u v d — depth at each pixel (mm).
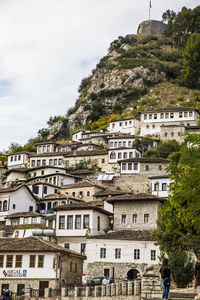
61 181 94188
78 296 38625
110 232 63781
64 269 56000
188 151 36781
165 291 26703
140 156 106625
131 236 61000
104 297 36031
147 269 36469
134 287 33250
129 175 92125
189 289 33500
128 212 66750
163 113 122938
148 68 184875
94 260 61125
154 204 65438
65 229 66062
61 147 124875
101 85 183875
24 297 42406
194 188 34781
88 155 108250
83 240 64688
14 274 55125
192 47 170000
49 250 54750
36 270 54656
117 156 104438
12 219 76312
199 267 27594
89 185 85125
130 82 180500
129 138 112562
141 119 125000
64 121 170625
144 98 169875
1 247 56219
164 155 103000
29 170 105500
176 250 44812
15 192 79188
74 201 81188
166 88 175375
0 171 116812
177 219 42781
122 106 170500
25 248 55406
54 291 43469
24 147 152500
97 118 168750
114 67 193500
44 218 74062
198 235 43375
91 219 65062
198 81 173000
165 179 83500
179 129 112250
